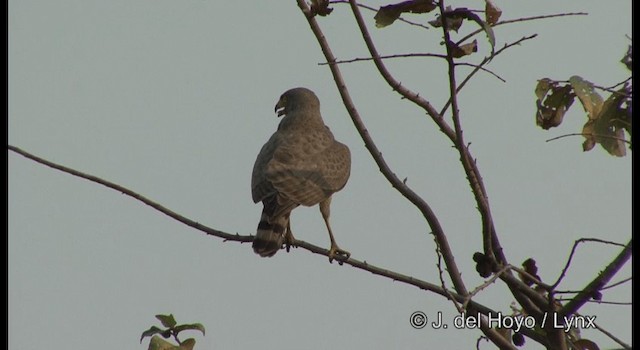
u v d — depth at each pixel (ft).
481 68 32.45
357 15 33.99
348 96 36.11
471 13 31.09
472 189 35.12
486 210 35.01
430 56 32.81
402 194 36.50
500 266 35.42
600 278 34.09
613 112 31.17
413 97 34.86
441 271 30.78
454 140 35.60
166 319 32.83
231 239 37.91
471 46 32.04
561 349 34.91
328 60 36.27
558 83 33.19
